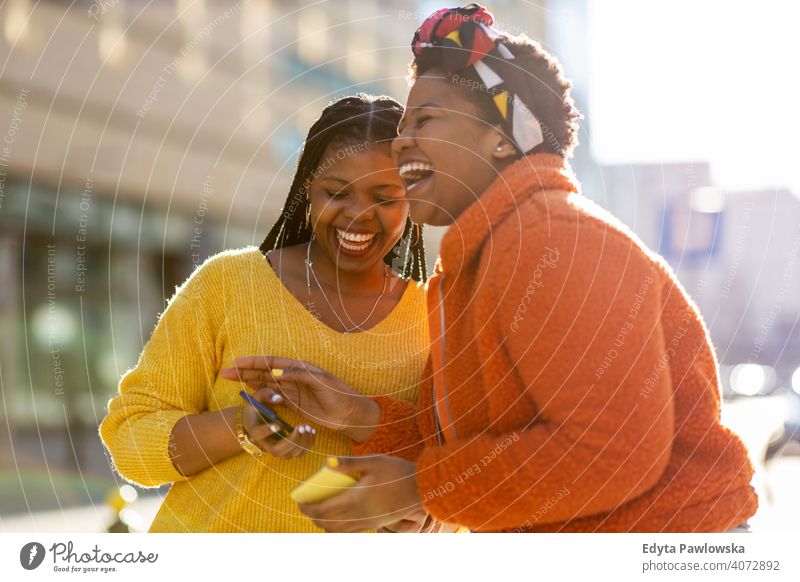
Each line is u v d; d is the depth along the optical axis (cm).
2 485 651
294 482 149
